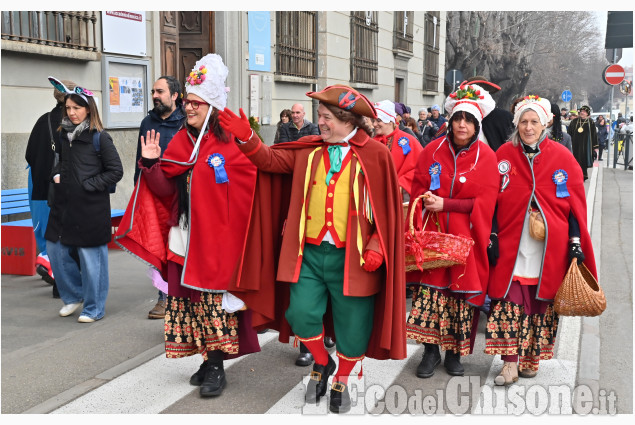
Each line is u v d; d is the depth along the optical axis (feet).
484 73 149.28
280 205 13.84
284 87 48.98
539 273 14.93
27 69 27.58
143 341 17.52
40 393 14.14
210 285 13.69
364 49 61.11
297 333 13.28
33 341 17.39
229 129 12.69
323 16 53.06
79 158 18.65
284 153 13.28
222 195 13.84
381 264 13.15
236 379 15.10
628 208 43.70
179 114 18.80
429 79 82.69
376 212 12.81
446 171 15.42
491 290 15.06
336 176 12.83
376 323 13.61
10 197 25.48
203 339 14.26
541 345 15.30
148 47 34.86
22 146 27.45
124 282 23.53
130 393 14.20
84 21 30.35
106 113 31.71
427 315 15.33
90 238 18.74
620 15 63.67
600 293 14.42
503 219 15.19
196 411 13.35
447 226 15.29
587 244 14.97
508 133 19.51
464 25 122.42
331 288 13.05
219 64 13.98
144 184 14.25
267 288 13.70
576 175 14.99
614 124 124.47
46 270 21.57
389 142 20.27
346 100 12.57
